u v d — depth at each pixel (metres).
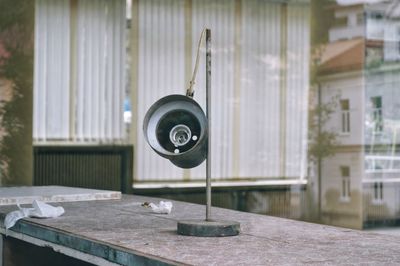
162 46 6.49
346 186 7.07
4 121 5.67
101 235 2.05
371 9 6.93
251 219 2.57
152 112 2.13
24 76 5.74
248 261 1.62
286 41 7.27
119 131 6.27
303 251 1.79
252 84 7.09
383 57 7.02
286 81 7.28
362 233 2.20
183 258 1.65
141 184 6.38
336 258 1.69
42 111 5.89
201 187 6.66
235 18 6.95
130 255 1.75
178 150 2.09
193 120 2.11
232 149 6.97
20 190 3.66
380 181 7.03
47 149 5.85
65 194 3.33
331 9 7.14
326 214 7.22
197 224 2.05
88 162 6.04
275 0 7.16
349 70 7.04
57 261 2.72
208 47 2.07
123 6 6.26
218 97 6.89
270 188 7.14
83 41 6.07
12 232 2.51
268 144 7.20
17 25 5.70
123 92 6.29
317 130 7.30
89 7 6.09
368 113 6.97
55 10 5.92
